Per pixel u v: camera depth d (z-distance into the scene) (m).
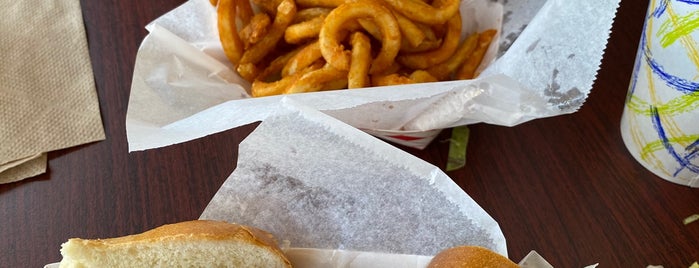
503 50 0.39
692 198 0.33
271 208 0.31
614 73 0.39
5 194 0.37
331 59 0.36
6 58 0.45
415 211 0.30
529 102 0.33
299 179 0.31
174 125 0.34
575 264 0.31
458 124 0.35
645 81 0.31
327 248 0.30
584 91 0.32
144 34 0.46
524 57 0.33
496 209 0.34
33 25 0.47
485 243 0.29
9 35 0.47
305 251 0.30
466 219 0.29
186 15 0.41
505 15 0.39
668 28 0.28
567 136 0.36
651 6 0.29
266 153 0.30
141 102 0.36
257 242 0.28
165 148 0.38
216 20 0.41
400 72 0.40
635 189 0.34
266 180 0.31
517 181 0.35
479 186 0.35
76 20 0.47
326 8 0.39
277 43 0.41
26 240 0.35
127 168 0.38
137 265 0.28
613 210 0.33
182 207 0.35
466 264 0.27
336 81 0.37
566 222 0.33
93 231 0.35
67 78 0.43
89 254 0.28
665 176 0.33
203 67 0.40
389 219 0.30
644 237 0.32
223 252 0.28
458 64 0.39
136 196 0.36
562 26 0.32
